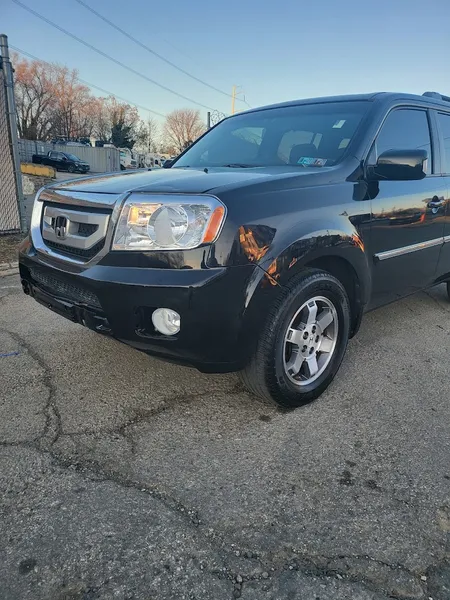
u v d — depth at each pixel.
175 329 2.23
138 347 2.34
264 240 2.28
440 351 3.64
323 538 1.80
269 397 2.61
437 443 2.45
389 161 2.91
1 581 1.58
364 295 3.01
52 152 36.12
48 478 2.08
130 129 75.25
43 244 2.74
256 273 2.25
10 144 7.25
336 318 2.84
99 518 1.86
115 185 2.52
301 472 2.18
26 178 11.28
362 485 2.11
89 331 3.77
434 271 3.85
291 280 2.46
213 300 2.16
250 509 1.94
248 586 1.59
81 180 2.84
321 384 2.83
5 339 3.60
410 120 3.49
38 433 2.42
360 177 2.92
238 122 3.94
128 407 2.70
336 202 2.70
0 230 7.46
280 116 3.67
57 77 68.25
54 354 3.34
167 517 1.88
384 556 1.73
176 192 2.25
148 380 3.01
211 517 1.89
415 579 1.63
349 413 2.71
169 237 2.17
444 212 3.71
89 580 1.60
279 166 3.08
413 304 4.83
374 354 3.54
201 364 2.31
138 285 2.17
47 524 1.83
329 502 1.99
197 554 1.71
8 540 1.75
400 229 3.22
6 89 7.02
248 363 2.49
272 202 2.38
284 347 2.52
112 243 2.29
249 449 2.35
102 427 2.49
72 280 2.40
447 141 3.90
